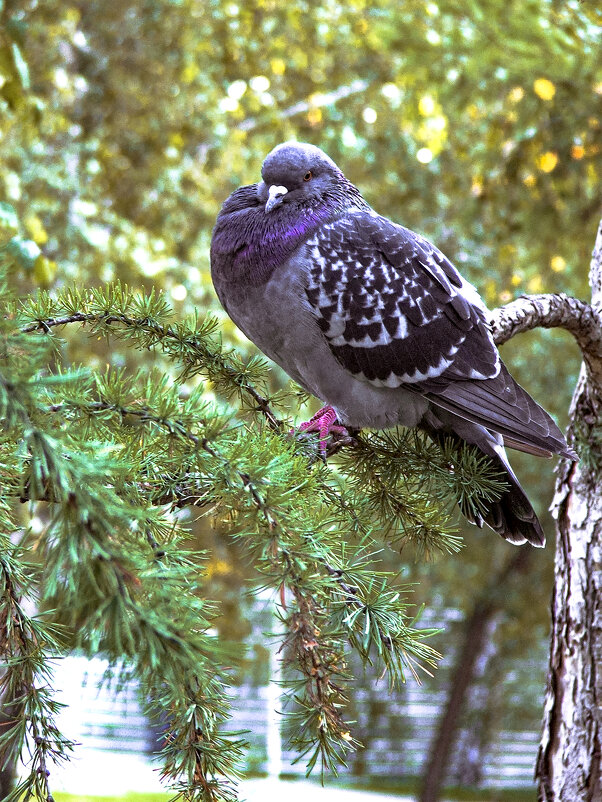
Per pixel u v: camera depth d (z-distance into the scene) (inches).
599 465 176.4
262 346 206.4
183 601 79.9
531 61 381.1
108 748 745.0
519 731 796.0
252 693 569.9
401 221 530.0
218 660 76.9
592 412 180.4
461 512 167.9
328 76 521.3
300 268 191.2
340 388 197.8
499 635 691.4
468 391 185.6
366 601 101.0
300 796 648.4
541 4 345.4
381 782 760.3
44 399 103.8
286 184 198.8
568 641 175.3
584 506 176.7
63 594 72.7
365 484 157.2
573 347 522.3
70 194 420.2
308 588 96.9
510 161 420.5
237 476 100.0
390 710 738.8
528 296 186.9
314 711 95.1
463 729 785.6
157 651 72.1
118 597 71.7
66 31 472.4
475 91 437.1
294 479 108.7
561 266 464.8
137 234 408.5
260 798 621.9
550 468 552.1
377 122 513.0
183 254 491.2
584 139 409.4
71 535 73.6
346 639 98.8
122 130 505.0
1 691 97.7
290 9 483.2
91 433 104.1
